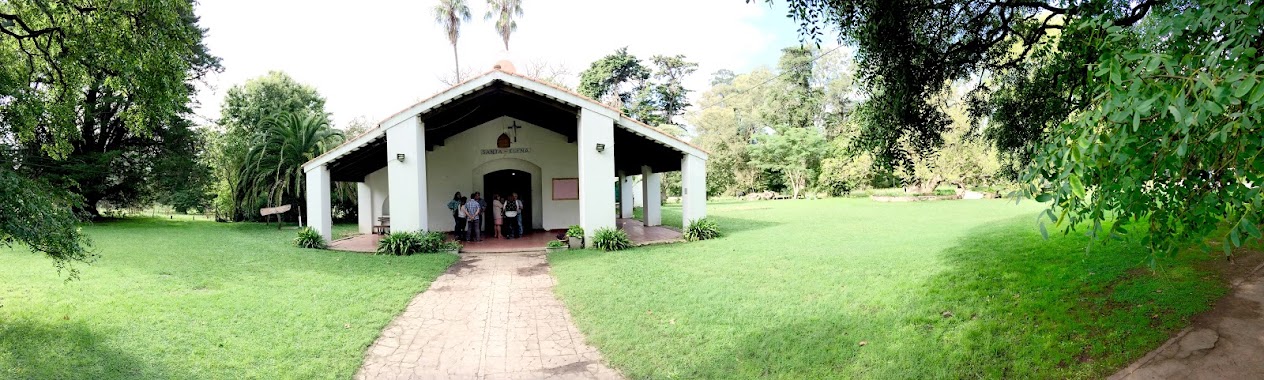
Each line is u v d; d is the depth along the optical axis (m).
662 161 18.44
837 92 52.69
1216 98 2.13
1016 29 8.52
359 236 18.34
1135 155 2.53
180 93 9.05
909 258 9.64
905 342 5.48
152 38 8.38
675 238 15.51
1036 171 2.82
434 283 9.86
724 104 59.78
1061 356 4.75
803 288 7.99
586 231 14.25
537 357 5.98
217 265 10.75
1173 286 5.94
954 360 4.94
